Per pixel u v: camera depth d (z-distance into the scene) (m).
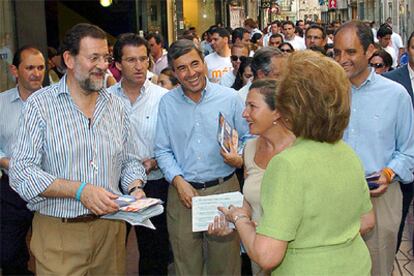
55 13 7.95
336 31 3.34
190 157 3.75
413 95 4.47
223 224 3.02
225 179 3.80
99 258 3.23
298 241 2.11
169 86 5.05
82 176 3.07
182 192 3.63
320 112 2.09
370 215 2.42
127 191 3.32
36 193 2.94
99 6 9.48
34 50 4.12
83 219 3.10
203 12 17.97
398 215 3.54
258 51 3.86
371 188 3.29
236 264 3.89
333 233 2.14
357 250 2.21
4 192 4.13
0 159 4.04
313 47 6.29
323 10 68.81
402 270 4.77
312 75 2.10
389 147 3.44
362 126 3.40
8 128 4.07
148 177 4.30
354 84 3.41
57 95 3.04
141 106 4.19
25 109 3.03
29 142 2.99
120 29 10.26
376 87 3.41
